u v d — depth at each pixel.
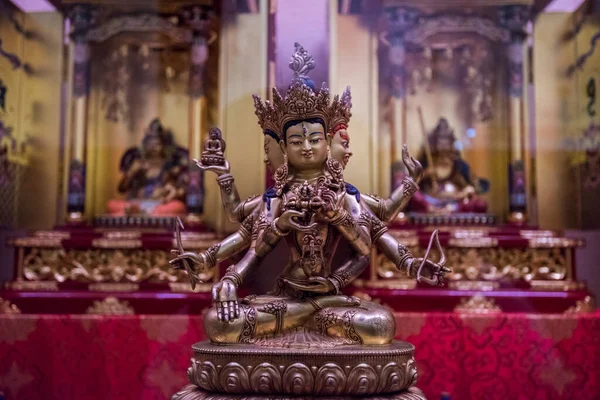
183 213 4.54
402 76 4.41
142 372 3.64
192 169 4.38
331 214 2.33
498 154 4.57
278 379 2.13
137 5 4.58
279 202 2.46
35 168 4.61
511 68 4.45
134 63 4.75
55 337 3.65
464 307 3.78
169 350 3.66
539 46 4.52
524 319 3.64
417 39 4.56
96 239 4.01
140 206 4.54
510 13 4.47
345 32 4.34
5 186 4.54
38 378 3.62
